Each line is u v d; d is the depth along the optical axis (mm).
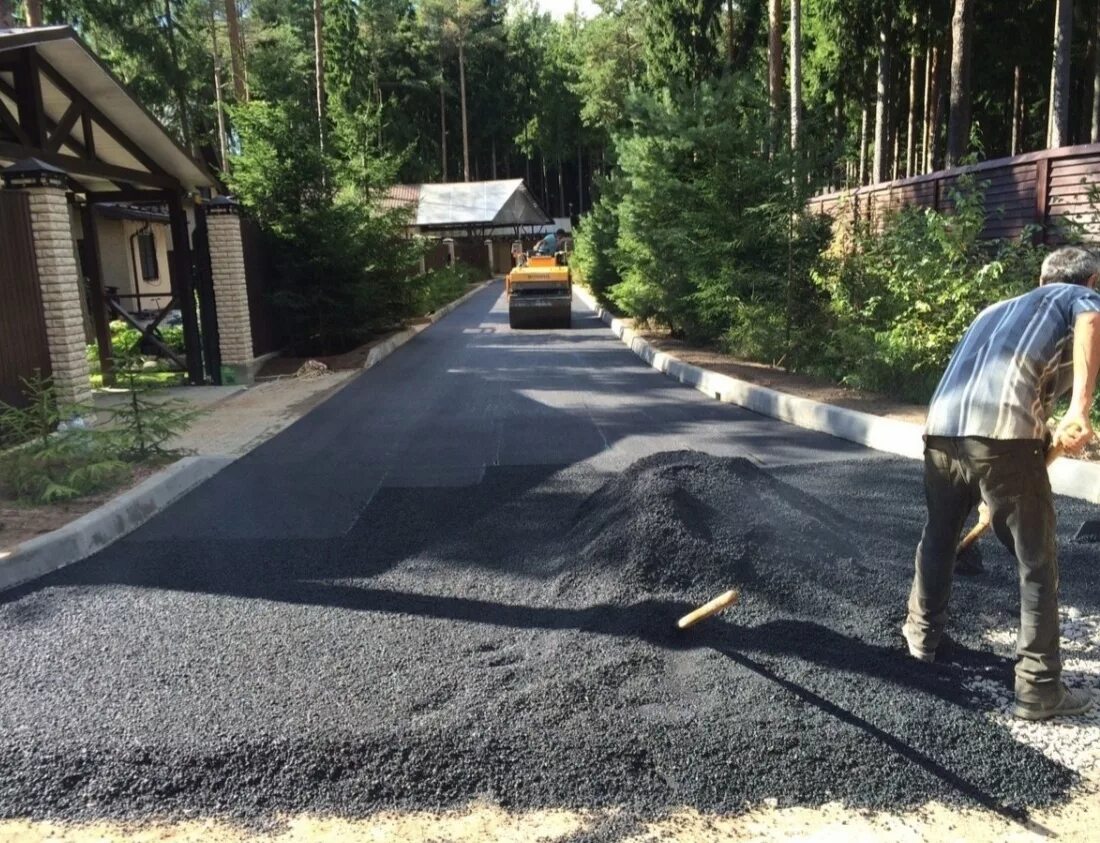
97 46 26688
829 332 10367
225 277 12000
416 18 63250
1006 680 3234
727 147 12188
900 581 4020
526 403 9750
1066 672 3287
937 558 3236
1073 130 27250
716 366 11477
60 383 8141
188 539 5055
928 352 8430
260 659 3439
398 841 2422
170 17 28000
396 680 3236
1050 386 2975
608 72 48531
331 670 3332
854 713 2979
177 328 15719
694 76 19875
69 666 3424
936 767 2699
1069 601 3877
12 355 7574
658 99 15961
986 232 10156
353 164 15992
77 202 11953
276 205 13891
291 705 3068
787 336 11188
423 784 2652
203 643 3605
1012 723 2959
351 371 12930
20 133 8594
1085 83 25781
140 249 21734
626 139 16688
